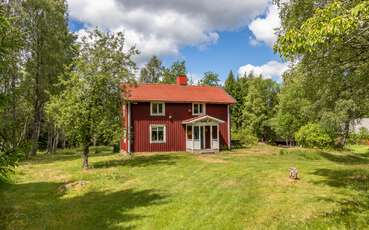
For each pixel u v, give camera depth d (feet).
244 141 122.52
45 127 127.95
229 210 30.30
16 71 74.84
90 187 43.83
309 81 41.09
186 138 98.48
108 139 63.98
